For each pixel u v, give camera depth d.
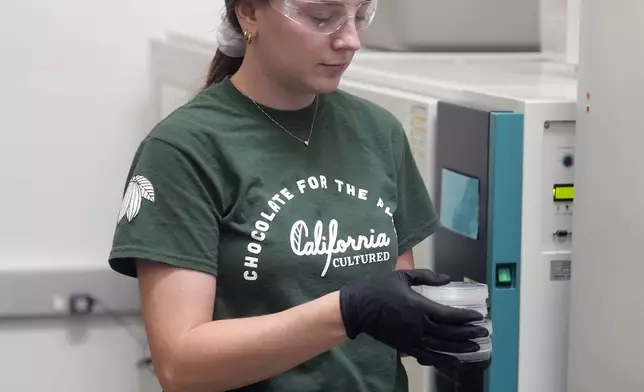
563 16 2.31
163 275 1.17
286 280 1.21
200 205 1.19
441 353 1.11
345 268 1.24
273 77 1.23
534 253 1.56
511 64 2.27
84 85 2.80
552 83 1.84
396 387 1.32
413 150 1.83
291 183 1.25
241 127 1.24
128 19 2.79
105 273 2.83
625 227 1.38
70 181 2.84
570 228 1.57
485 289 1.19
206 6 2.83
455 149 1.67
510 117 1.52
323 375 1.25
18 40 2.73
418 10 2.50
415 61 2.34
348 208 1.27
